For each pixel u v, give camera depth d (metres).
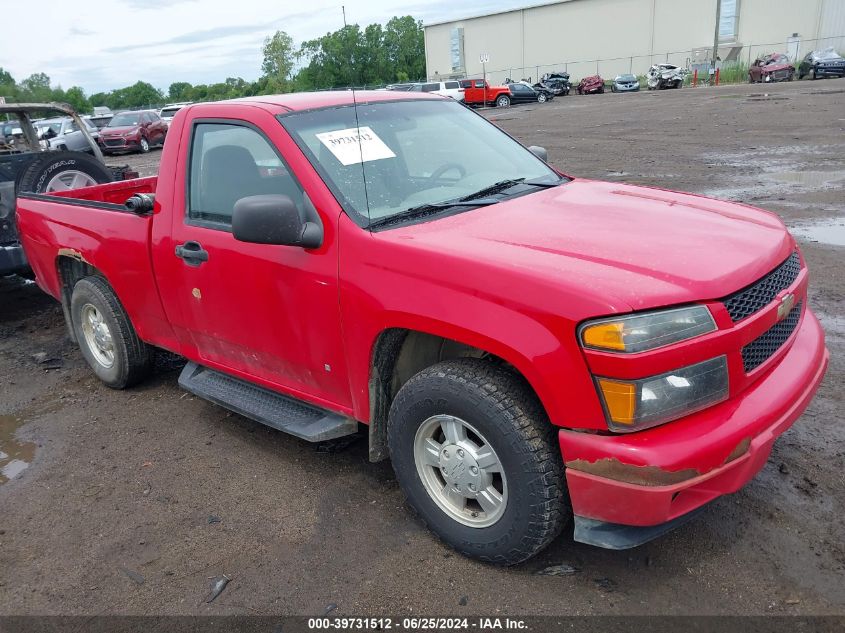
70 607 2.92
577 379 2.43
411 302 2.80
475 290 2.63
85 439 4.39
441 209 3.29
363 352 3.06
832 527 3.00
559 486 2.64
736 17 53.56
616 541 2.53
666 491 2.38
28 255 5.49
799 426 3.80
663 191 3.76
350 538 3.21
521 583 2.83
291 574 3.00
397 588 2.86
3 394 5.21
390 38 72.75
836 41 50.12
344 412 3.39
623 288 2.42
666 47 57.53
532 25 63.94
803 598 2.63
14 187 6.62
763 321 2.63
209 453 4.09
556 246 2.77
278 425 3.58
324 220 3.15
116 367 4.91
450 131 3.99
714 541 2.97
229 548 3.21
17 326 6.85
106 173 7.35
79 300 4.99
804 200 9.06
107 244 4.48
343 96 3.84
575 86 53.41
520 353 2.51
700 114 22.39
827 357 3.13
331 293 3.11
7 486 3.92
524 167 3.99
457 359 2.87
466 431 2.84
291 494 3.60
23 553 3.30
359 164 3.37
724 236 2.92
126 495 3.72
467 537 2.92
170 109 33.41
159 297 4.23
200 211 3.82
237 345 3.82
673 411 2.43
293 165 3.30
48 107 8.48
